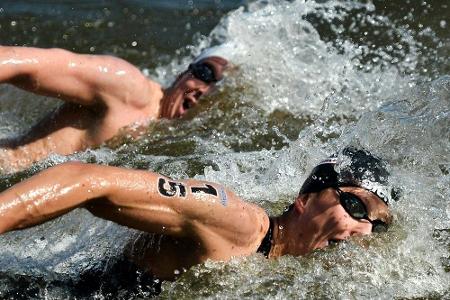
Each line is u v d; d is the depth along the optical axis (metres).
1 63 16.27
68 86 17.16
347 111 19.78
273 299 13.11
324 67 20.89
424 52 23.16
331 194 13.59
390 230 14.09
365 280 13.61
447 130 16.27
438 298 13.60
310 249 13.55
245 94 19.55
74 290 13.27
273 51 20.38
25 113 19.06
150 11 26.98
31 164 17.39
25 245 13.95
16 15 26.25
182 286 13.10
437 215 15.05
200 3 27.52
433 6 25.27
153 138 18.16
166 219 12.25
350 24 24.84
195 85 18.91
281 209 14.91
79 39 25.27
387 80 21.42
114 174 11.82
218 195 12.63
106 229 13.82
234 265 13.15
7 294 13.06
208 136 18.38
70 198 11.48
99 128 17.73
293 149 16.44
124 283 13.30
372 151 15.80
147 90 18.44
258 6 23.28
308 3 21.70
